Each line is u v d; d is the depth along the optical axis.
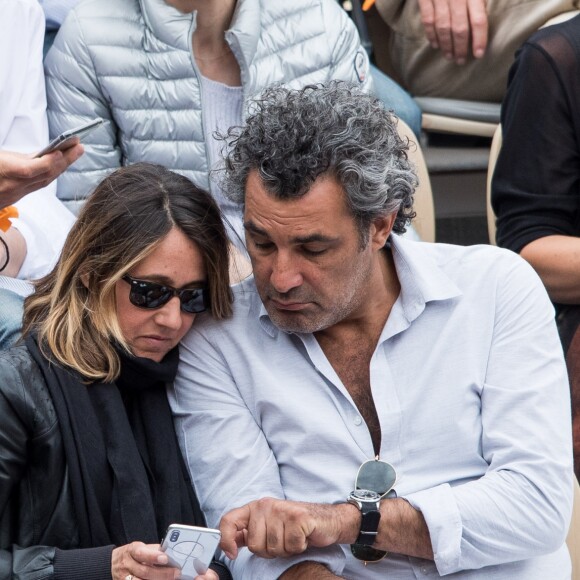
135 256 7.28
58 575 6.88
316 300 7.19
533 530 7.37
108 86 10.87
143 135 10.95
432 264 7.81
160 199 7.38
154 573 6.77
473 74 13.12
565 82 10.16
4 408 7.06
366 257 7.29
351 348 7.75
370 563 7.51
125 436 7.35
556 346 7.82
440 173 13.52
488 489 7.34
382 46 14.16
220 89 11.06
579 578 8.30
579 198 10.27
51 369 7.25
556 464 7.45
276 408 7.64
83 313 7.46
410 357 7.70
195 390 7.82
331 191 6.93
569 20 10.46
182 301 7.50
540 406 7.57
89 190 10.91
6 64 10.55
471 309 7.75
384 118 7.27
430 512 7.18
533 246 10.13
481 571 7.54
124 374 7.54
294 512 6.95
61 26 11.02
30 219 9.52
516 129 10.37
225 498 7.57
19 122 10.72
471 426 7.64
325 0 11.59
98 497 7.25
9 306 8.25
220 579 7.52
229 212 10.05
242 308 7.86
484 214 13.78
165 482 7.53
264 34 11.20
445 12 12.87
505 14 12.86
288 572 7.29
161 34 10.84
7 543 7.22
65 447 7.18
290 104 7.07
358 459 7.59
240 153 7.14
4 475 7.05
